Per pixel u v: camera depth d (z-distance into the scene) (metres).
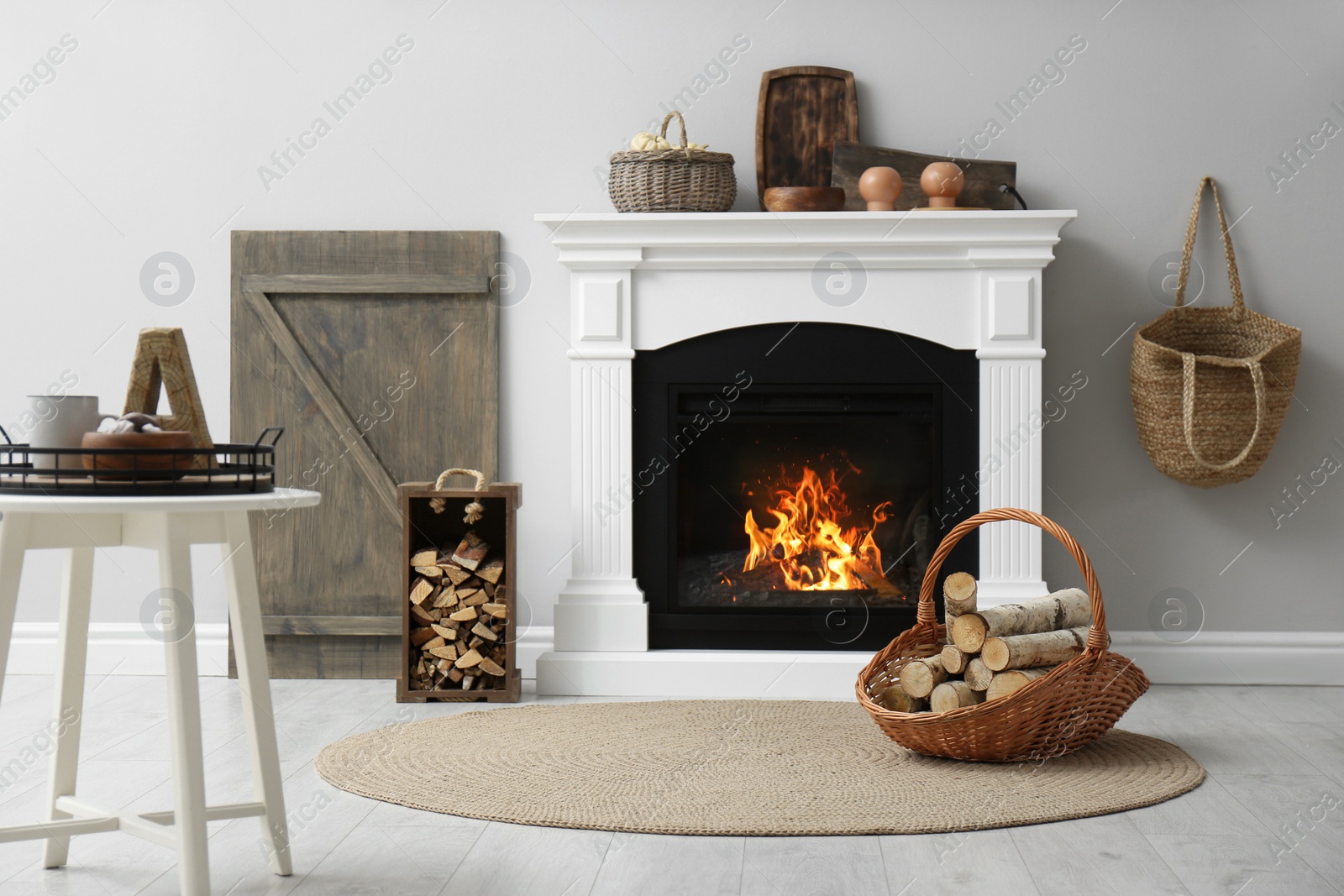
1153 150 3.67
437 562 3.39
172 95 3.78
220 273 3.78
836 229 3.48
